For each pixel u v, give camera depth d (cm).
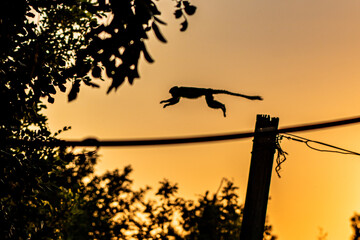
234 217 2859
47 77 956
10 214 1076
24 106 984
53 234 1195
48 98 969
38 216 1119
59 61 998
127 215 2980
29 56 938
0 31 825
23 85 947
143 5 664
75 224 2317
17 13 795
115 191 2942
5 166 970
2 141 506
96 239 2711
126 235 2928
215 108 554
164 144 324
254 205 917
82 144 346
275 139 887
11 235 1050
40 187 1039
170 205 2956
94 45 718
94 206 2636
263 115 906
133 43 675
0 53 894
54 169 1077
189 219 2891
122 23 702
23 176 1002
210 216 2847
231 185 2864
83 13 1048
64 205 1241
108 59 718
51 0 912
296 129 324
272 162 908
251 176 917
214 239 2877
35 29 989
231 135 320
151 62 678
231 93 558
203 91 565
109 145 336
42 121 1073
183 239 2995
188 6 771
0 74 930
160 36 612
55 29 1043
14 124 973
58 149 1051
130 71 677
